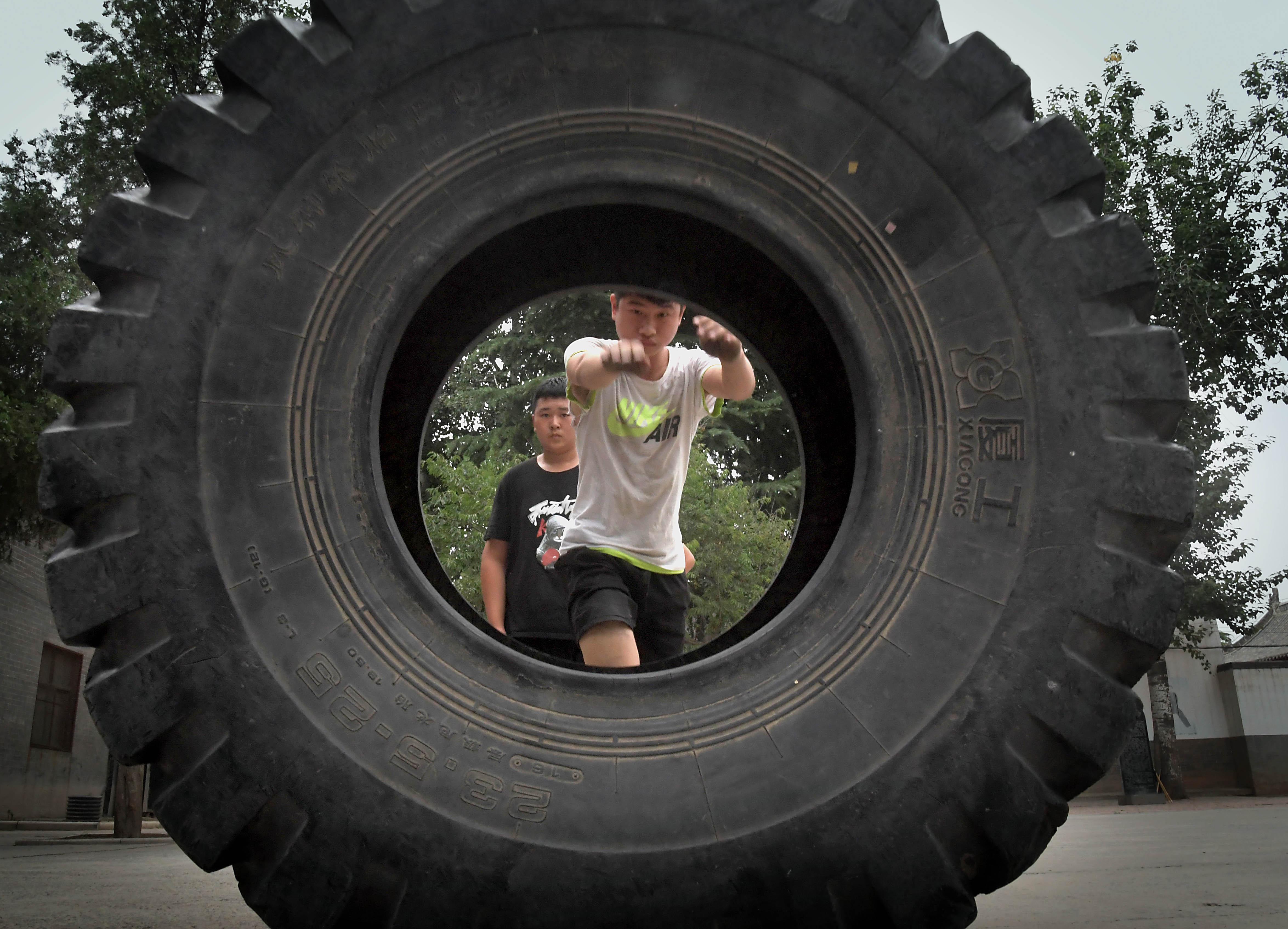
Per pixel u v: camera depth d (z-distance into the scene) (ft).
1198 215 77.00
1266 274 77.25
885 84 5.53
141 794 51.65
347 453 5.46
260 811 5.05
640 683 5.44
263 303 5.32
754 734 5.27
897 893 5.16
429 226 5.60
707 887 5.08
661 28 5.51
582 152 5.70
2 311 51.98
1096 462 5.34
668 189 5.77
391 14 5.37
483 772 5.13
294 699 5.09
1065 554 5.31
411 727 5.16
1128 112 79.51
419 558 7.54
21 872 18.28
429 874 5.03
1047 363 5.44
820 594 5.61
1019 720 5.24
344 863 5.03
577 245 7.05
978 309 5.54
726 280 7.13
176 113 5.28
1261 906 9.46
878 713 5.29
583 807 5.12
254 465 5.24
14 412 50.90
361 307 5.50
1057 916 8.95
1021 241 5.49
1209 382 75.36
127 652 5.09
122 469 5.08
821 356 7.15
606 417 9.56
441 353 7.46
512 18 5.42
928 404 5.60
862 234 5.66
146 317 5.18
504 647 5.49
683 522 48.34
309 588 5.24
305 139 5.37
